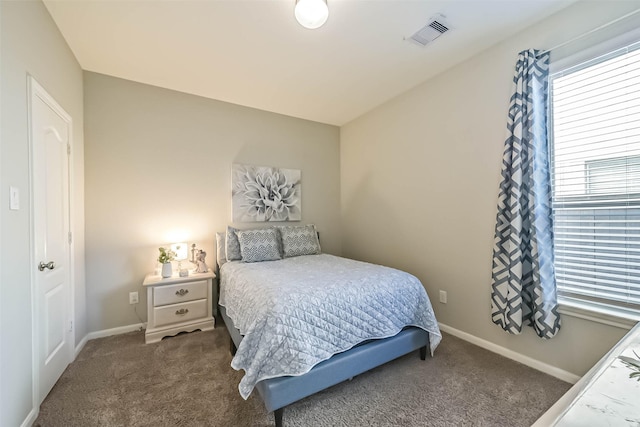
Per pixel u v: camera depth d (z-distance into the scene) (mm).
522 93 1914
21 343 1364
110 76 2609
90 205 2506
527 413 1481
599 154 1687
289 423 1423
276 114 3572
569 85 1810
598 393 576
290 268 2404
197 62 2389
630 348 804
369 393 1658
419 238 2814
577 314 1711
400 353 1869
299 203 3725
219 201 3170
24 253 1412
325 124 3967
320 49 2211
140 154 2750
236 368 1412
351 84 2797
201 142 3072
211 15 1820
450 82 2494
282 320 1473
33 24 1562
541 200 1839
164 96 2875
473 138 2309
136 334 2576
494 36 2059
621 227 1603
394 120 3115
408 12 1807
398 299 1916
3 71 1275
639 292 1537
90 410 1524
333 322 1615
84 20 1851
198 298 2676
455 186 2459
